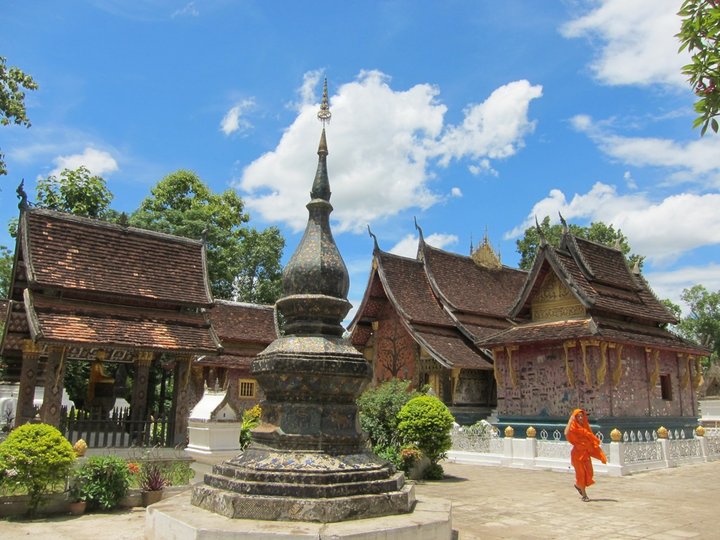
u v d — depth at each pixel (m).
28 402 14.72
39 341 13.16
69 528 9.33
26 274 14.63
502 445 19.30
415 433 16.11
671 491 13.85
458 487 14.54
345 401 7.09
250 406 29.89
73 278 14.55
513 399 21.98
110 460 11.08
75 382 26.69
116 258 15.78
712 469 18.11
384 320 30.05
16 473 9.94
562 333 20.62
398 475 7.00
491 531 9.54
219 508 6.18
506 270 35.34
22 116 21.91
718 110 7.16
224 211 45.69
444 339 28.17
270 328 32.38
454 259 32.72
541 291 22.69
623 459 17.05
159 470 12.53
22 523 9.73
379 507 6.24
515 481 15.59
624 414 20.30
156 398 23.25
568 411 20.39
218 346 15.78
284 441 6.70
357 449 6.92
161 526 6.25
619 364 20.22
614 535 9.29
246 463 6.67
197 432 18.02
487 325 30.48
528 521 10.36
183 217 41.56
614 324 21.44
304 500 5.95
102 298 15.03
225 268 41.19
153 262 16.41
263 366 6.97
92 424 14.49
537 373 21.53
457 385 26.53
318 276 7.46
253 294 47.31
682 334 60.97
